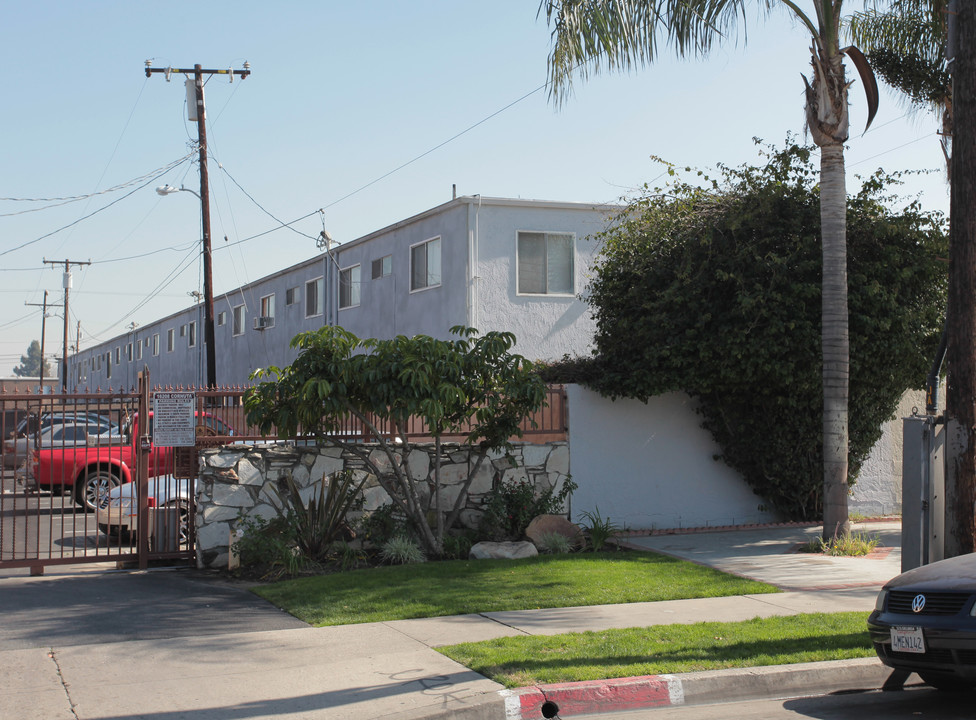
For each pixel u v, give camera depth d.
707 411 14.63
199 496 11.17
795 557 11.64
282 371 11.17
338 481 11.77
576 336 20.92
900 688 6.96
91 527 14.23
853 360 13.30
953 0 9.26
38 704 6.03
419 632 7.88
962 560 6.73
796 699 6.64
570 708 6.23
